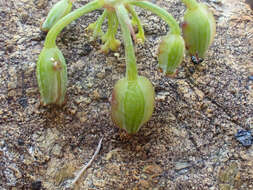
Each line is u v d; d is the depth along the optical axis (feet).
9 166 0.21
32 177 0.21
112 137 0.22
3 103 0.23
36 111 0.23
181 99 0.23
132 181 0.20
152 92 0.19
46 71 0.20
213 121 0.23
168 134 0.22
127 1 0.21
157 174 0.21
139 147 0.22
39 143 0.22
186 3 0.21
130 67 0.19
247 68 0.25
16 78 0.24
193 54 0.22
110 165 0.21
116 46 0.25
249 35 0.28
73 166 0.21
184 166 0.21
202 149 0.22
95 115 0.23
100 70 0.25
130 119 0.19
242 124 0.23
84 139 0.22
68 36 0.26
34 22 0.27
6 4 0.28
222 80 0.25
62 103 0.23
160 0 0.30
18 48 0.25
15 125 0.22
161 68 0.21
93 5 0.21
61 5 0.25
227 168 0.21
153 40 0.27
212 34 0.22
